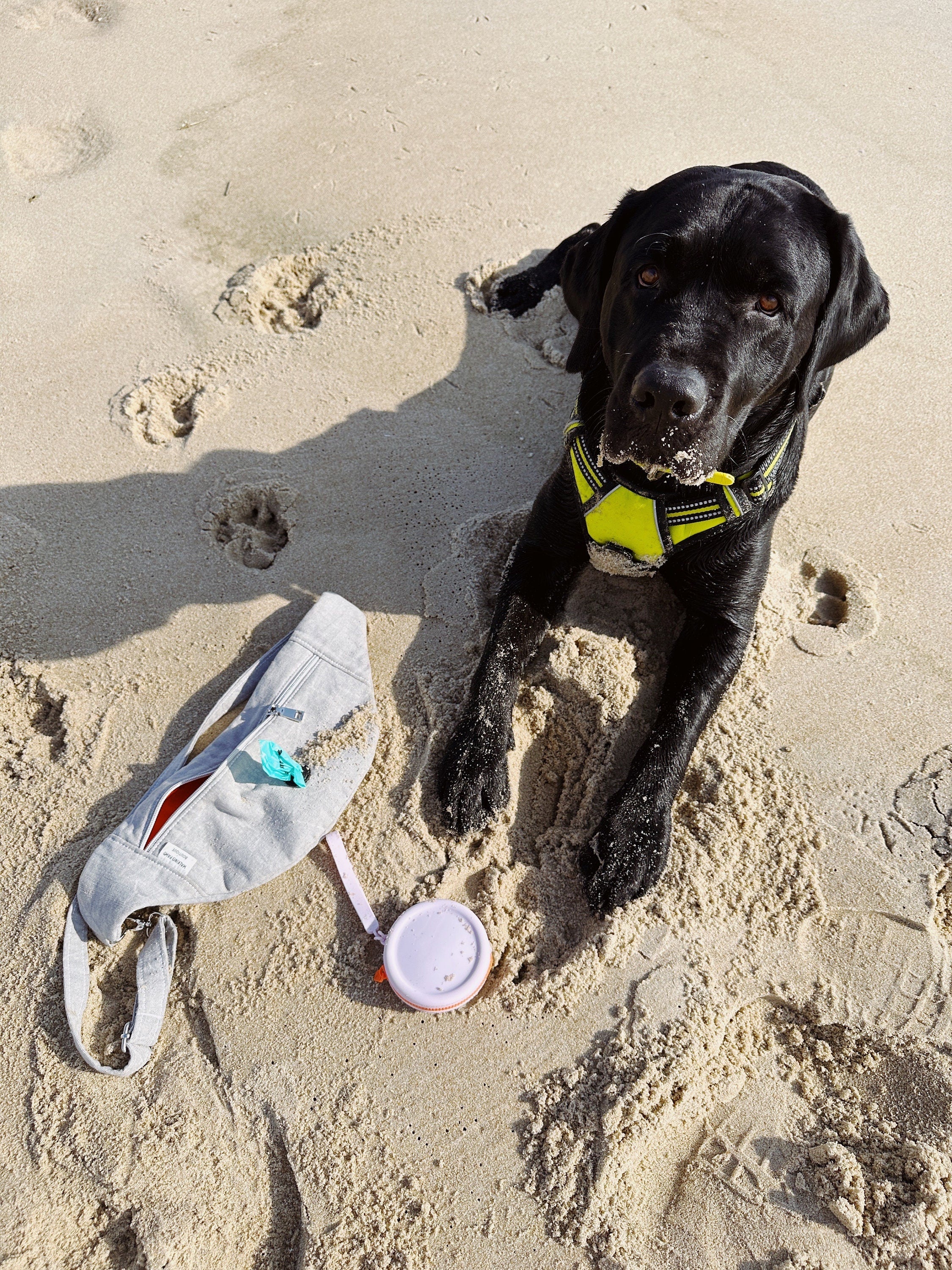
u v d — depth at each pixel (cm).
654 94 141
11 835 80
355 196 126
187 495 99
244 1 158
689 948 75
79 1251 66
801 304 73
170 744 84
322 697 83
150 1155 68
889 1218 66
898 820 82
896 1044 72
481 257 119
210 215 123
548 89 141
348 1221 66
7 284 115
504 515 98
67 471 100
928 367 111
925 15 159
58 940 75
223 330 112
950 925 77
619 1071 70
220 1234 66
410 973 72
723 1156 69
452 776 80
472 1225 66
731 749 85
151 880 74
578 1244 65
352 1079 71
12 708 87
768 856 80
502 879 78
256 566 96
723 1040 73
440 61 146
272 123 135
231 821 77
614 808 80
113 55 145
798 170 131
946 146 135
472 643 90
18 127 133
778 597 94
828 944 76
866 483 102
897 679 90
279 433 104
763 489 80
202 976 74
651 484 79
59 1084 70
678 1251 66
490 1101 70
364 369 109
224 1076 71
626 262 75
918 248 123
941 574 96
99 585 93
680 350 69
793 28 154
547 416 106
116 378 107
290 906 77
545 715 86
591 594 93
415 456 103
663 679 89
